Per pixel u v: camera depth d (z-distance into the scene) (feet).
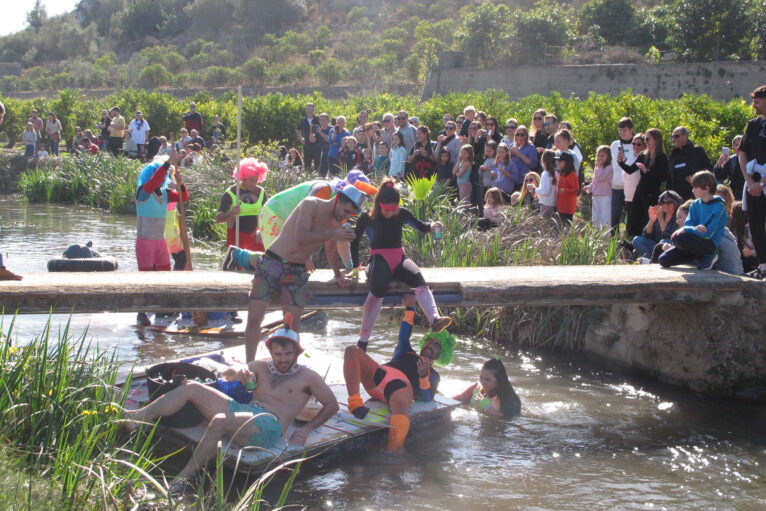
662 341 25.16
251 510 13.85
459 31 151.23
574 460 18.47
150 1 374.43
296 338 18.03
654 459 18.70
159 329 28.25
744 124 60.64
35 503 12.51
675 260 25.88
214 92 194.80
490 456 18.57
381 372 19.80
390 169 43.80
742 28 132.77
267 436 17.06
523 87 126.41
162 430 17.87
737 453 19.24
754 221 24.50
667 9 174.19
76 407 15.80
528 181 36.17
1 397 15.01
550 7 152.66
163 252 28.43
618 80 117.29
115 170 70.64
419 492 16.38
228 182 55.16
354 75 208.54
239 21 346.95
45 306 20.67
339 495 16.12
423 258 32.73
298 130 58.49
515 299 22.61
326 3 351.67
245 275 23.40
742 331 23.61
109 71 290.15
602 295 23.00
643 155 32.65
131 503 13.65
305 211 19.40
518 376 25.16
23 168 83.82
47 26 370.94
